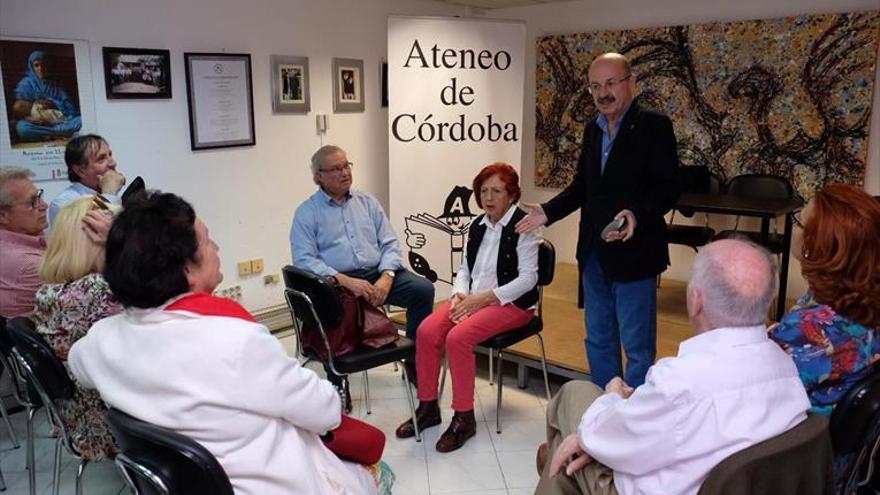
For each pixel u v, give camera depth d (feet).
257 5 12.84
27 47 9.74
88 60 10.50
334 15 14.35
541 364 10.61
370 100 15.57
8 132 9.68
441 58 13.51
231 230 13.07
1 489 7.98
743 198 13.53
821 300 5.21
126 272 3.95
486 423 9.71
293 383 4.17
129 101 11.14
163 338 3.94
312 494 4.23
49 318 5.90
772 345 4.26
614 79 8.15
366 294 9.69
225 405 3.89
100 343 4.18
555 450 5.72
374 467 5.55
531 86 17.74
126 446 4.12
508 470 8.39
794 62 13.70
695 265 4.41
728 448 4.01
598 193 8.75
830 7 13.30
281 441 4.20
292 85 13.67
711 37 14.60
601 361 9.30
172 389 3.87
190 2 11.77
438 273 14.34
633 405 4.32
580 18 16.62
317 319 8.24
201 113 12.17
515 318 9.20
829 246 5.09
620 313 8.77
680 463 4.16
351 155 15.31
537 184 17.99
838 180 13.61
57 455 7.27
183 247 4.06
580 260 9.19
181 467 3.82
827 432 4.11
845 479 5.09
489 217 9.57
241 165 13.03
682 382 4.11
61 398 6.13
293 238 10.12
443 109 13.73
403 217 13.85
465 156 14.10
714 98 14.80
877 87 13.07
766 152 14.35
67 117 10.32
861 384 4.63
